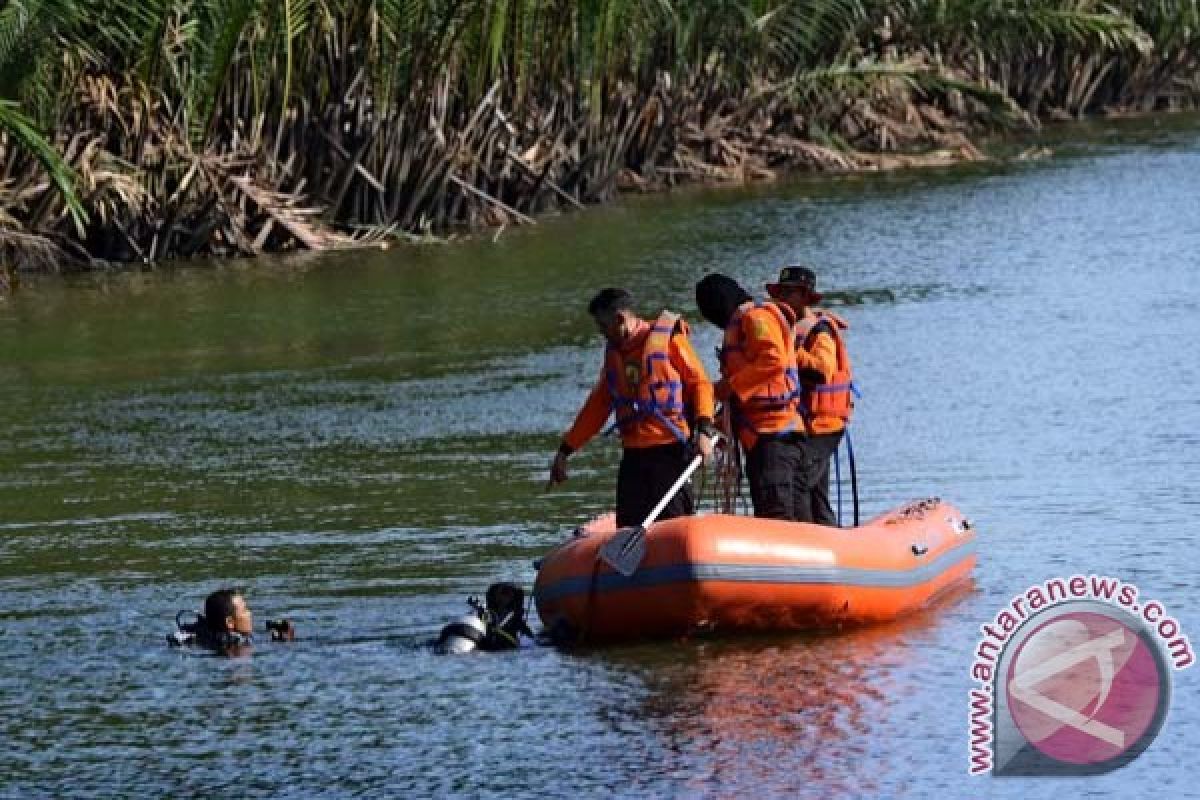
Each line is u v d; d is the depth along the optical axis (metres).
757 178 110.88
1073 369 55.44
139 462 47.41
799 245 84.19
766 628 31.53
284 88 84.44
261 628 33.06
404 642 32.00
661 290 73.06
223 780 26.28
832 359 33.41
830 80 114.19
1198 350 57.59
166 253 82.75
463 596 34.50
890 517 34.19
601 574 31.00
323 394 55.38
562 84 99.50
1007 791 25.03
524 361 59.50
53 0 72.44
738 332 33.00
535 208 97.31
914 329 63.28
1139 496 40.28
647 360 32.53
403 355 61.22
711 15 107.25
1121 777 25.47
